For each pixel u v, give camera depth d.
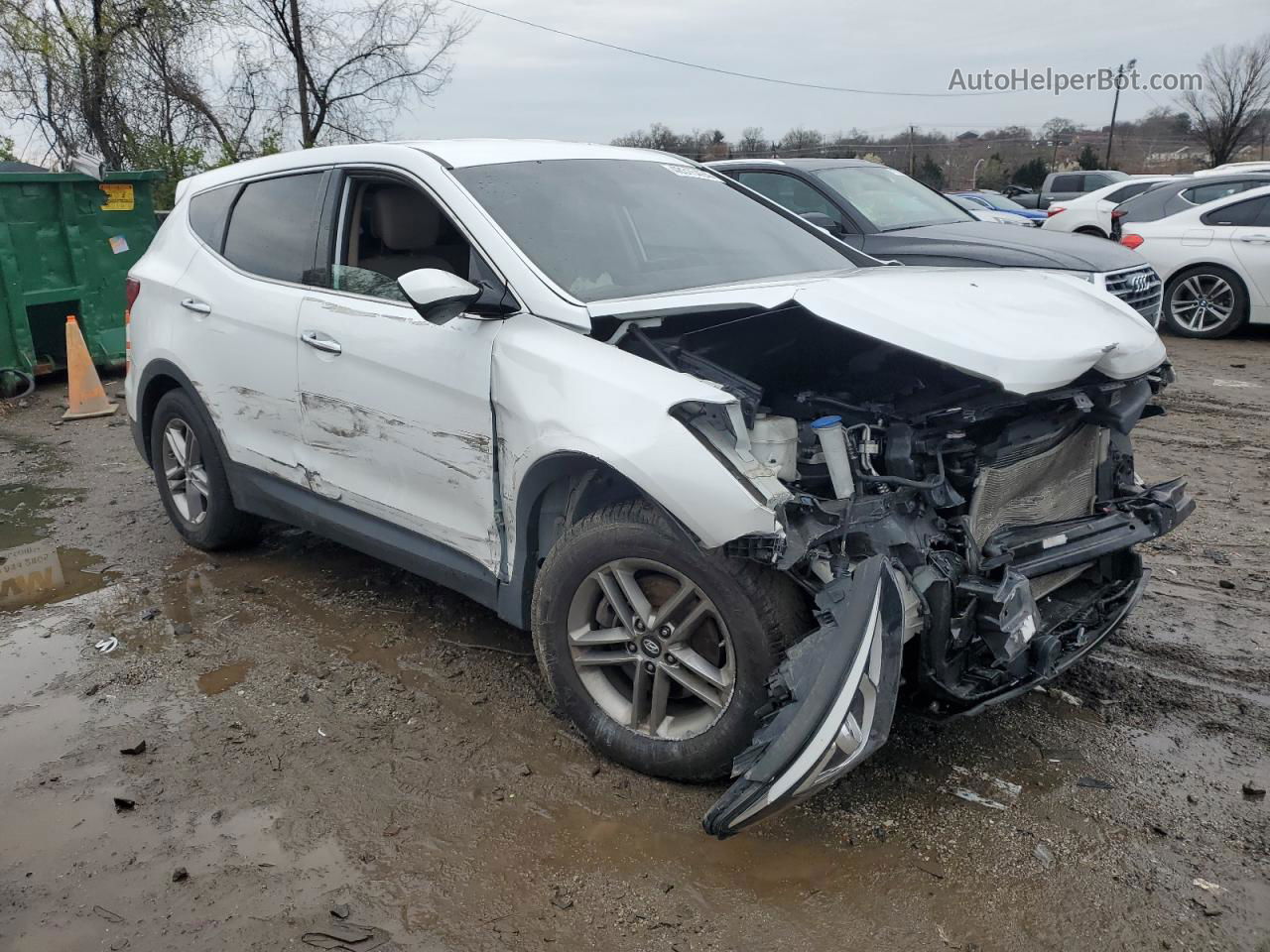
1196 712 3.46
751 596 2.72
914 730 3.35
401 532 3.76
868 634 2.48
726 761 2.87
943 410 2.98
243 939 2.47
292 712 3.52
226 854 2.78
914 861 2.71
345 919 2.53
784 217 4.40
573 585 3.08
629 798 2.99
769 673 2.74
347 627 4.19
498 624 4.21
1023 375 2.78
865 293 3.11
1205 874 2.65
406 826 2.89
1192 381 8.99
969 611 2.77
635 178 4.10
